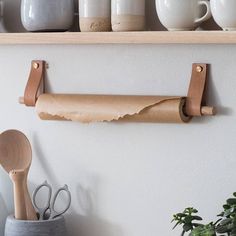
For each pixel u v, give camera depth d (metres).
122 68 1.36
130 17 1.25
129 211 1.37
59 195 1.43
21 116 1.44
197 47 1.29
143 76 1.34
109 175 1.38
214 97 1.29
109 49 1.36
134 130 1.35
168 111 1.27
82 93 1.39
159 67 1.33
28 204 1.38
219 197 1.30
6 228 1.36
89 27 1.29
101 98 1.33
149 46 1.33
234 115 1.28
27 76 1.43
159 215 1.35
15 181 1.36
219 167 1.30
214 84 1.29
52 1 1.31
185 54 1.30
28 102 1.40
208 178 1.31
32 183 1.44
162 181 1.34
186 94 1.31
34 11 1.32
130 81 1.35
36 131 1.43
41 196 1.44
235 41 1.17
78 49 1.39
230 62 1.27
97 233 1.40
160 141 1.33
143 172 1.35
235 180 1.29
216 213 1.30
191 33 1.19
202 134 1.30
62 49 1.40
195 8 1.21
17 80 1.44
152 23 1.32
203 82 1.28
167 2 1.21
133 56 1.35
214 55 1.28
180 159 1.32
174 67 1.32
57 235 1.35
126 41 1.24
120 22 1.25
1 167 1.43
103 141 1.38
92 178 1.40
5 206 1.41
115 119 1.31
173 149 1.33
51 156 1.42
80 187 1.41
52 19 1.31
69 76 1.40
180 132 1.32
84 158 1.40
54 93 1.41
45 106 1.36
